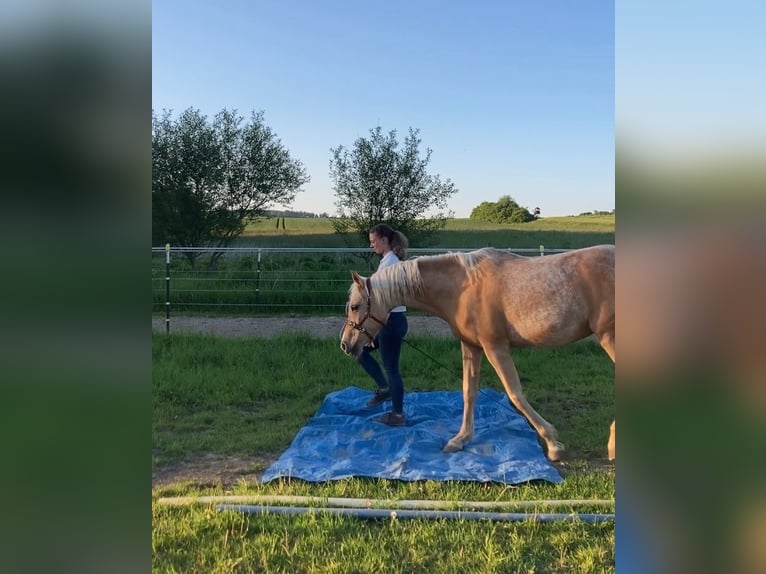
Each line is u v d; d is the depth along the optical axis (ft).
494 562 8.16
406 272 12.41
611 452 11.68
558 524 9.16
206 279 35.53
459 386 19.01
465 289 12.07
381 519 9.48
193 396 17.40
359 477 11.10
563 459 12.34
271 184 55.16
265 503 10.00
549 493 10.40
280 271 37.73
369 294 12.57
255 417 15.84
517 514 9.37
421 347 23.04
